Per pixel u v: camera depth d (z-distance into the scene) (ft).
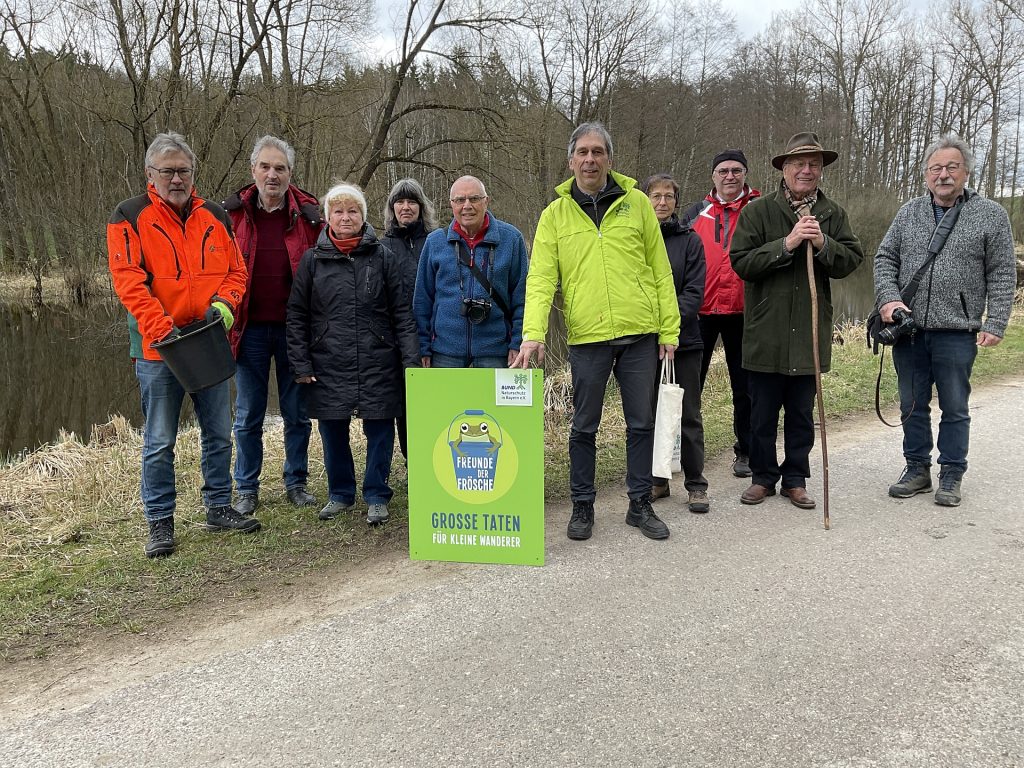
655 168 100.68
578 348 11.79
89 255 57.72
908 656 8.00
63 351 47.16
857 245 12.79
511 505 10.85
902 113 108.37
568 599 9.63
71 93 51.21
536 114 58.34
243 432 13.47
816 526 12.07
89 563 11.21
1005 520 12.07
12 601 9.96
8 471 15.92
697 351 13.29
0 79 60.39
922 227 13.23
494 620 9.12
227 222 12.26
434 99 52.90
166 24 42.45
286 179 12.89
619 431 18.79
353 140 52.13
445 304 12.79
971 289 12.70
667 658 8.09
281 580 10.60
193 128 43.50
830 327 12.87
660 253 11.96
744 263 12.71
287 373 13.73
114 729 7.15
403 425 14.89
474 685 7.70
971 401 21.26
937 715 6.96
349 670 8.09
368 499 12.90
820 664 7.89
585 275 11.48
